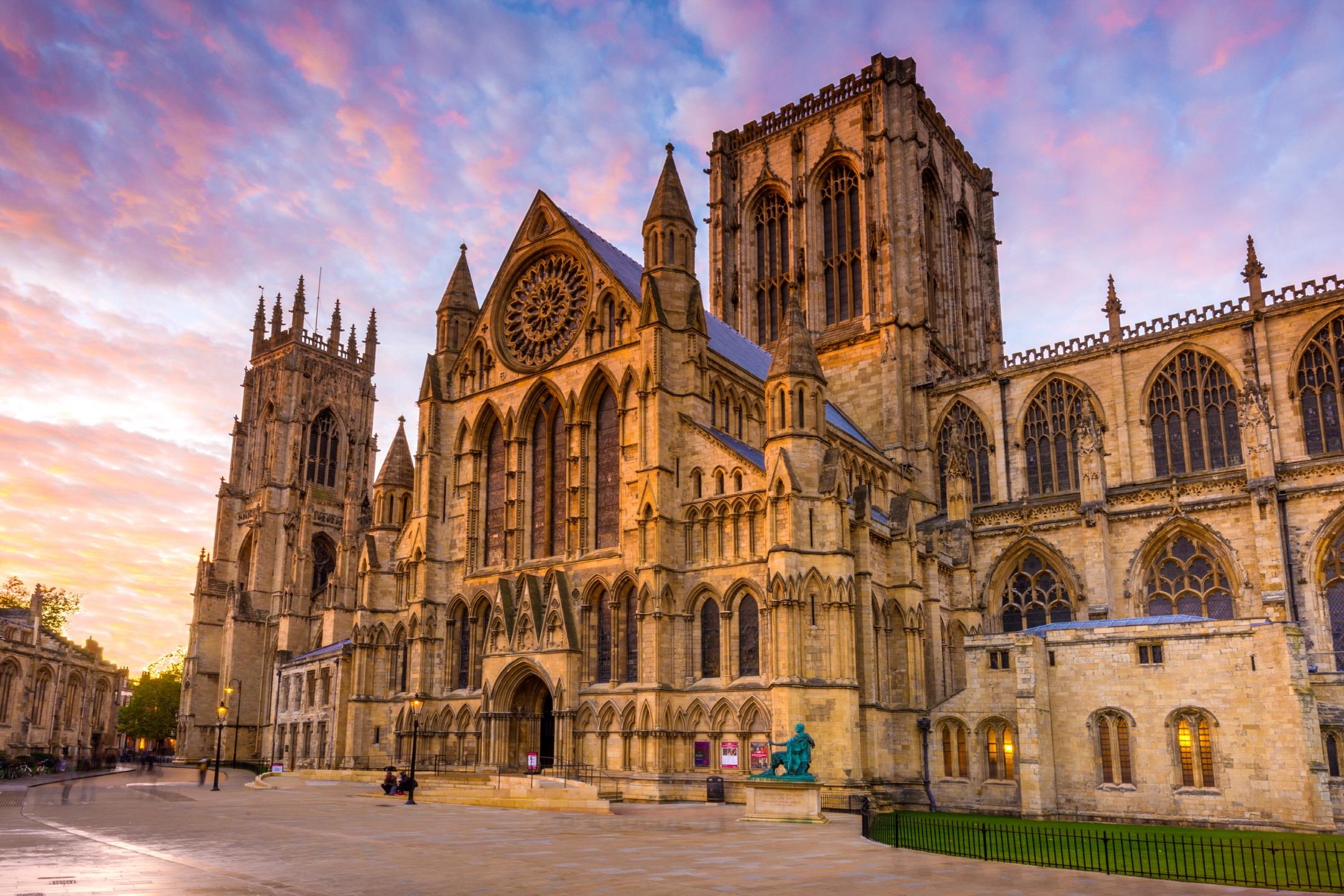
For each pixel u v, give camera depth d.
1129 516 102.44
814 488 79.94
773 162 157.00
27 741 184.75
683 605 84.06
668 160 96.38
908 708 86.44
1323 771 66.62
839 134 149.38
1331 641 90.06
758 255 157.62
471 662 97.88
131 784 115.38
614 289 95.75
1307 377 104.00
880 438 132.62
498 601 94.38
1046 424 121.25
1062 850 46.38
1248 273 108.81
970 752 83.44
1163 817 72.88
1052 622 106.00
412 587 103.06
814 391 82.19
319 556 196.50
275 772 120.69
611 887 32.94
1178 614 98.88
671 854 42.91
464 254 114.12
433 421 105.75
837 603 77.50
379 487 112.88
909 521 91.56
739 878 35.56
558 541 95.88
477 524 101.94
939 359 139.88
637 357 91.38
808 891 32.47
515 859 40.81
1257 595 94.25
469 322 111.19
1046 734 78.12
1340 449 100.62
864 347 137.25
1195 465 109.06
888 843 48.66
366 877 35.03
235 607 185.38
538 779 77.50
